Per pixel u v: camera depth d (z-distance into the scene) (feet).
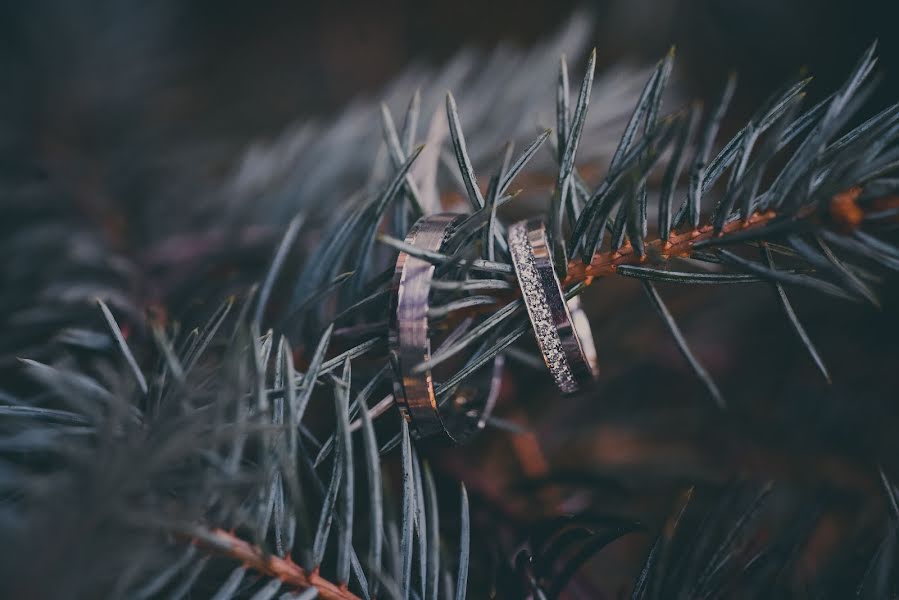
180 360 0.36
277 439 0.32
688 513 0.48
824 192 0.33
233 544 0.32
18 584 0.26
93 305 0.46
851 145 0.35
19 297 0.50
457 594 0.35
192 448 0.29
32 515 0.27
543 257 0.35
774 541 0.37
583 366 0.36
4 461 0.34
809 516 0.38
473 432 0.40
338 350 0.40
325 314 0.41
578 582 0.44
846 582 0.37
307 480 0.41
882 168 0.32
